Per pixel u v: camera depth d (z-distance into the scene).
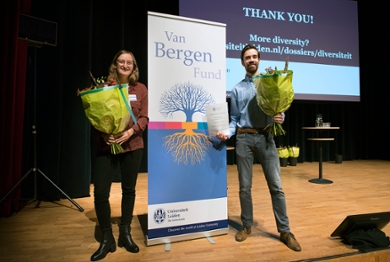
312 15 4.53
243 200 1.80
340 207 2.47
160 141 1.70
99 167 1.59
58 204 2.61
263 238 1.80
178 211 1.74
